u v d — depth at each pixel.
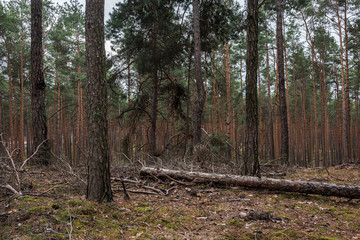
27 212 3.59
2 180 4.87
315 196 5.23
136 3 12.66
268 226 3.48
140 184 5.84
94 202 4.12
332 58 23.81
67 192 4.96
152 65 13.71
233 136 24.28
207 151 8.33
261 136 23.02
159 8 12.84
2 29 16.73
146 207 4.28
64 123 24.28
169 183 6.06
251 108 6.77
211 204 4.59
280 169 9.13
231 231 3.31
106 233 3.14
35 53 9.09
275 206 4.46
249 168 6.62
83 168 7.24
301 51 25.42
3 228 3.03
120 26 12.84
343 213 4.12
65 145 23.72
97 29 4.32
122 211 3.99
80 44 23.06
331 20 19.08
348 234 3.22
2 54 18.39
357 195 4.72
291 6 15.30
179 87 14.20
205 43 14.08
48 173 7.07
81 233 3.06
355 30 18.66
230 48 23.05
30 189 5.17
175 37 13.84
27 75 19.91
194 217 3.87
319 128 33.66
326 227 3.47
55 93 22.66
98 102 4.27
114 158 9.50
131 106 15.07
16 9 17.53
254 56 6.86
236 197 5.07
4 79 20.38
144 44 13.68
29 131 22.75
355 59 23.08
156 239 3.02
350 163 13.48
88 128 4.30
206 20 13.02
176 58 14.37
